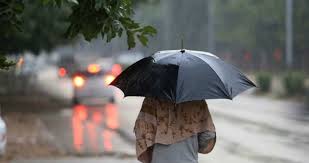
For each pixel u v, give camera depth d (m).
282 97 78.19
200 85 13.49
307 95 75.56
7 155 31.59
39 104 68.88
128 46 14.57
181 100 13.32
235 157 32.25
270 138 39.62
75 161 30.09
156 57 14.30
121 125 48.62
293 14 124.62
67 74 128.12
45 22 55.44
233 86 13.73
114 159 30.92
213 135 14.44
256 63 151.12
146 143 14.33
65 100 75.88
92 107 65.62
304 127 45.47
